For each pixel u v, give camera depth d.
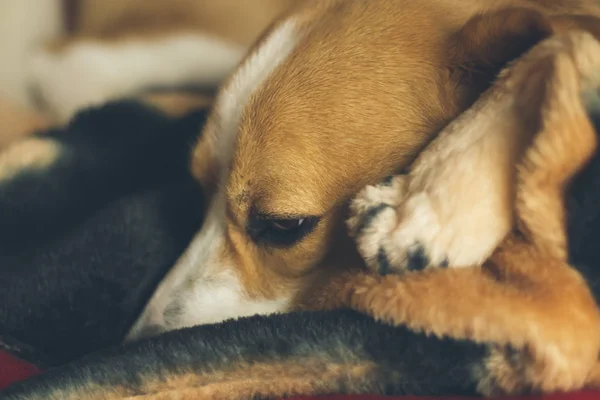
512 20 0.51
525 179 0.48
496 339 0.46
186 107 0.74
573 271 0.48
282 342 0.47
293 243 0.55
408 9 0.56
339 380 0.47
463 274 0.48
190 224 0.60
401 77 0.54
